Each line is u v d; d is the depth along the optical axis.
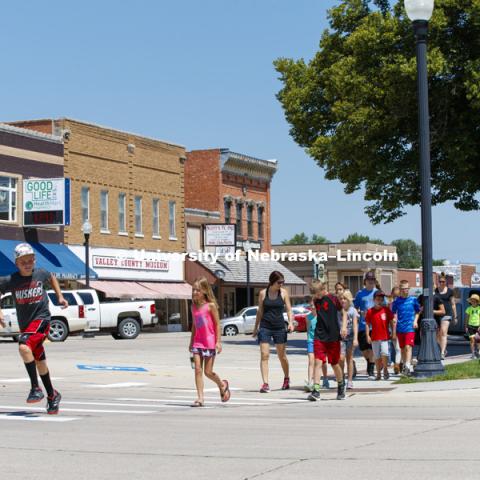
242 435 12.44
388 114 37.62
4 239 55.62
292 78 42.31
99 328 49.75
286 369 21.00
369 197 40.62
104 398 18.75
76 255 61.06
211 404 17.55
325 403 17.62
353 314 20.47
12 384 21.86
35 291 14.54
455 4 36.62
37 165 58.41
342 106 37.94
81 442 11.86
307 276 112.62
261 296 20.53
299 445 11.42
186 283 73.38
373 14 38.19
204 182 79.31
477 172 39.38
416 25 21.78
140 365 29.31
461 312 45.22
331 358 18.09
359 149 38.41
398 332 23.50
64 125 60.84
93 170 63.44
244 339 54.84
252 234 84.06
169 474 9.56
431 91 37.47
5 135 56.03
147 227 69.12
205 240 75.69
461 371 21.78
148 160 69.44
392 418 14.35
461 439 11.74
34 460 10.50
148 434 12.62
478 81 36.00
